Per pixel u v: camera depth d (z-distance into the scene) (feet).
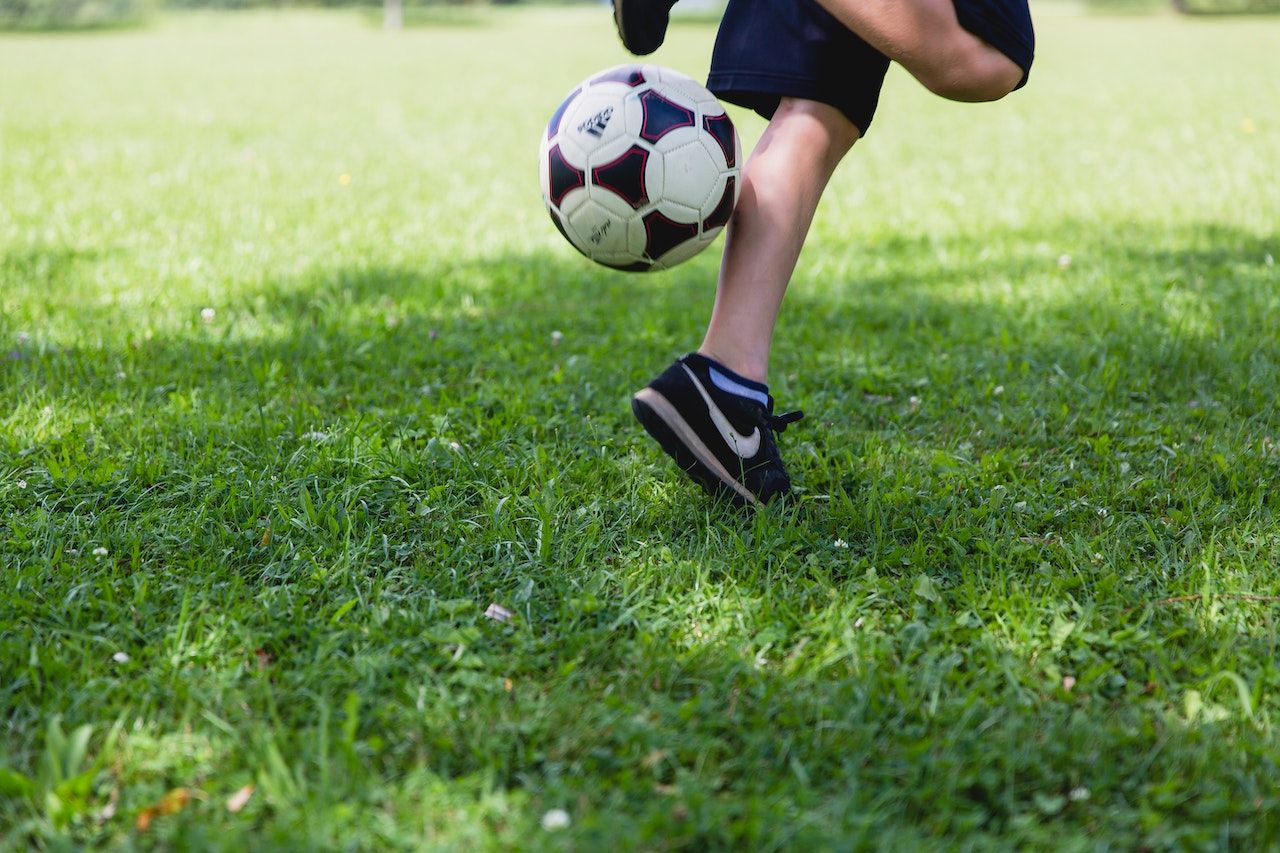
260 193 21.81
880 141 29.86
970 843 4.82
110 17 135.95
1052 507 8.25
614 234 7.40
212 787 5.12
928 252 17.13
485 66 58.70
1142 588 7.02
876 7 6.96
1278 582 6.99
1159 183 22.80
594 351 12.10
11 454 8.90
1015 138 30.17
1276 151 26.63
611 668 6.26
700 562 7.22
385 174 24.67
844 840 4.77
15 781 5.04
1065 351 11.97
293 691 5.90
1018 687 5.92
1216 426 9.86
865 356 11.96
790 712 5.73
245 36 97.14
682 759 5.42
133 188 21.98
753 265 7.48
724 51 7.66
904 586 7.12
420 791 5.11
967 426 10.07
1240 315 13.01
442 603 6.69
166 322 12.86
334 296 14.33
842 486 8.66
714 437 7.50
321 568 7.13
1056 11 124.98
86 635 6.29
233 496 8.01
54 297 13.78
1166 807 5.07
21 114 34.96
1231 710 5.77
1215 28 86.99
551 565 7.34
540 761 5.37
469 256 16.98
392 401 10.66
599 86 7.47
